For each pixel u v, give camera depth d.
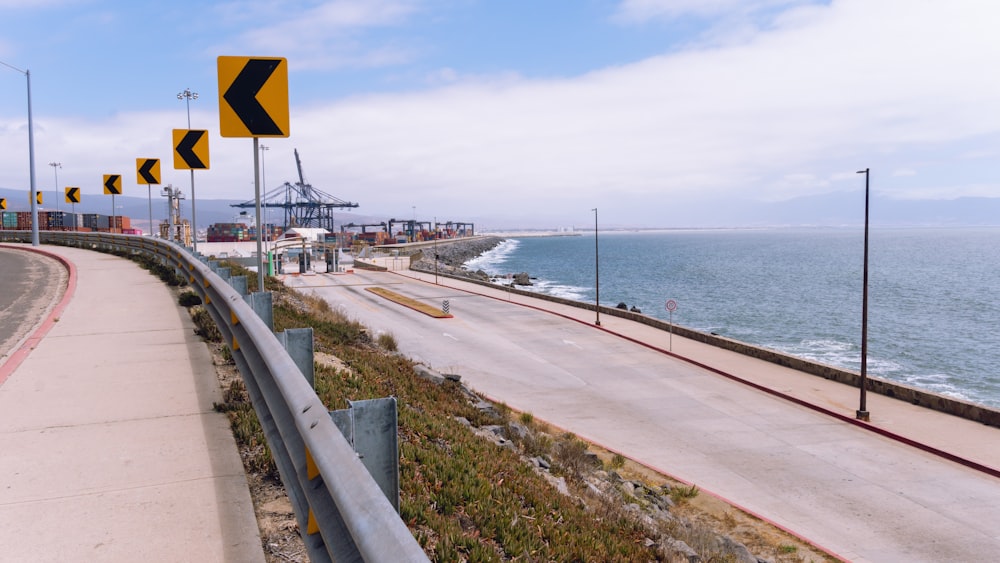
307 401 3.06
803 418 22.67
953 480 17.33
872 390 25.84
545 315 46.66
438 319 43.62
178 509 4.32
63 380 7.59
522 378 27.52
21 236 41.72
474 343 35.00
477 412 14.23
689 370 29.59
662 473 17.20
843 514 15.26
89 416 6.28
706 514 14.78
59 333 10.42
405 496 5.68
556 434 19.34
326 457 2.35
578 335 38.25
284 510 4.42
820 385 26.55
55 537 3.90
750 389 26.39
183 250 14.78
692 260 192.00
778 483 17.00
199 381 7.57
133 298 14.34
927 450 19.47
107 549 3.77
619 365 30.41
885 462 18.58
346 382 9.56
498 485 6.99
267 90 7.13
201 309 12.50
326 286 66.94
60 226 59.56
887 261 179.38
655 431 20.97
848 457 18.95
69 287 16.34
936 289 99.44
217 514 4.26
